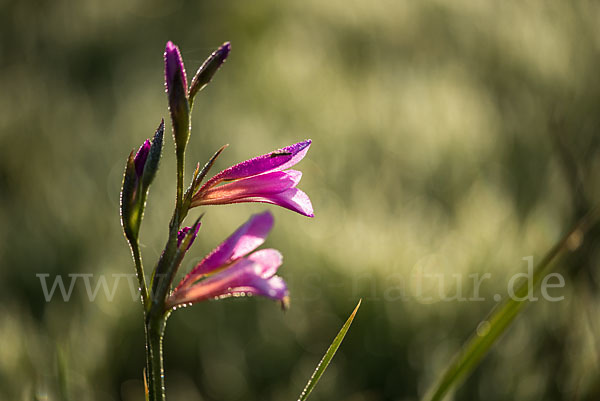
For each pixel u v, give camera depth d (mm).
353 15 2990
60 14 3215
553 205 1437
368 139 2064
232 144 1991
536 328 1210
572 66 1882
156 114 2209
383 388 1260
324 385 1209
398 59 2656
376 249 1416
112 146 2043
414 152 1953
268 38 3242
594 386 1079
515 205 1547
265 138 2043
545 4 2115
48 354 1111
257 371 1271
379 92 2342
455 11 2533
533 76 1956
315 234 1495
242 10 3422
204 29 3424
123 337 1299
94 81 2885
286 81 2643
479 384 1154
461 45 2410
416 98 2156
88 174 1915
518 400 1137
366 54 2838
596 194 1383
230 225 1499
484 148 1858
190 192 733
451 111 2010
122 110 2322
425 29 2668
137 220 725
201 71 727
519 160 1737
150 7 3561
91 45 3051
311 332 1341
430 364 1197
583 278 1218
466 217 1595
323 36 3059
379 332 1314
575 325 1185
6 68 2785
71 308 1297
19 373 1031
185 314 1329
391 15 2812
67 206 1669
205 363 1280
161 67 2906
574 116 1670
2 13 3076
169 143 2041
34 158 1954
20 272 1433
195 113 2279
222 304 1347
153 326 728
